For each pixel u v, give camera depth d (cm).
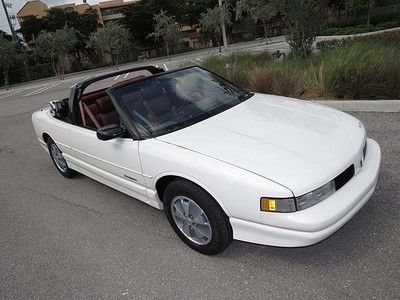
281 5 1109
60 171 568
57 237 397
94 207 451
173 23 4297
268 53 1326
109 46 4509
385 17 3328
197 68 455
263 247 323
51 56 4403
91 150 418
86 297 299
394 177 392
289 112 357
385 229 316
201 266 312
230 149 298
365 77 671
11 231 429
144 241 361
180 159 303
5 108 1703
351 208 265
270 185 257
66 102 530
